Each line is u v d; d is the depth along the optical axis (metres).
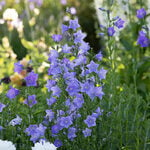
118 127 2.16
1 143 1.74
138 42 2.71
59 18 5.52
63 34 2.11
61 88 2.04
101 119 2.14
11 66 3.23
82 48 2.09
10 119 2.11
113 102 2.18
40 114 2.17
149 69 3.13
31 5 5.33
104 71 2.07
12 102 2.15
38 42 3.41
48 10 5.97
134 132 2.24
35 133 2.03
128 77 2.98
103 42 4.16
